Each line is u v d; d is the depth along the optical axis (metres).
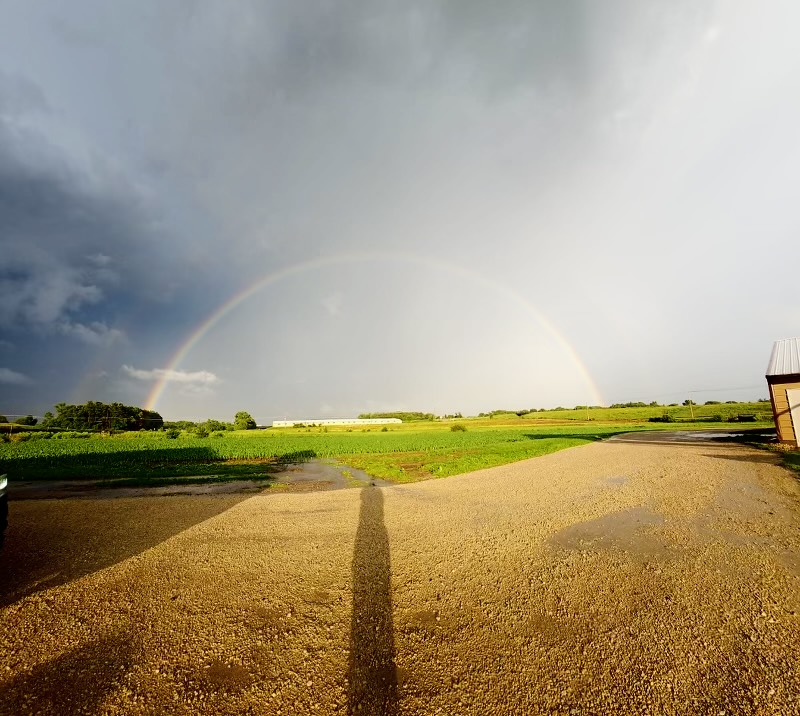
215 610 5.02
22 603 5.21
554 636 4.30
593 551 6.86
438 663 3.89
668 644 4.09
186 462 23.44
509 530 8.23
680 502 10.13
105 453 26.97
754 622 4.45
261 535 8.22
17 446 34.28
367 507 10.64
